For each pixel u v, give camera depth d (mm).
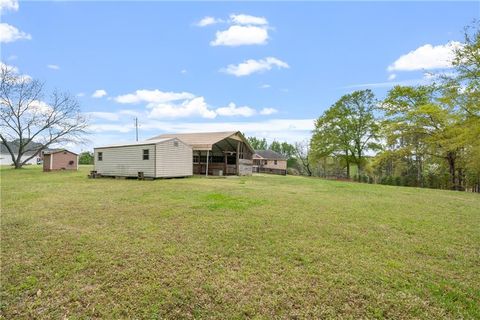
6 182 12094
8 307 2240
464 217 5859
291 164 46312
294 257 3303
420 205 7414
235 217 5227
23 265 2980
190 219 5027
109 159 15508
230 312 2203
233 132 19281
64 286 2566
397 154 20391
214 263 3092
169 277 2750
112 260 3137
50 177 15234
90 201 6875
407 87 20344
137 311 2207
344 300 2373
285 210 6031
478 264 3225
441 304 2330
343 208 6520
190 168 16109
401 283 2680
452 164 19078
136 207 6090
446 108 16812
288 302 2338
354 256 3369
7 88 23750
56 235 4016
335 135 26062
